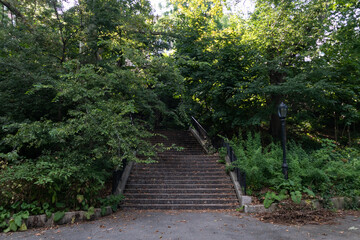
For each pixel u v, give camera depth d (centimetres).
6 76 881
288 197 771
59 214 609
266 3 1347
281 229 564
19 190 604
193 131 1831
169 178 1015
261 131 1602
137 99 947
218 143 1469
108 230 556
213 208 802
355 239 493
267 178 884
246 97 1304
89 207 679
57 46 981
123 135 749
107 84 788
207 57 1362
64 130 636
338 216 691
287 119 1552
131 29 1093
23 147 870
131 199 850
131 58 870
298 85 1087
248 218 664
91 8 1040
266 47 1349
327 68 1188
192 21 1562
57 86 752
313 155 1054
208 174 1051
